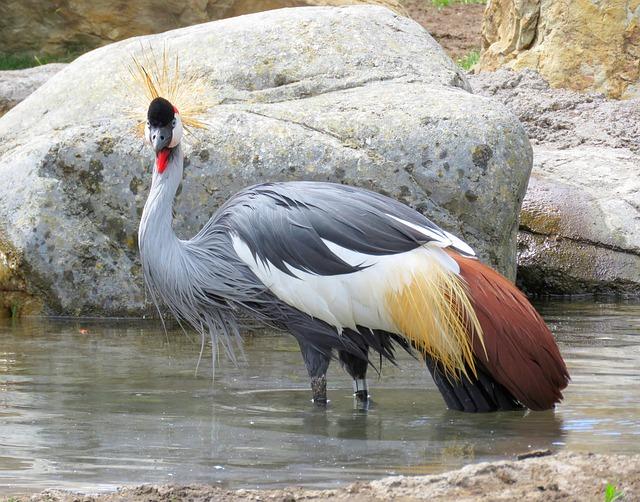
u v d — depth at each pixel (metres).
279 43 15.67
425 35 16.47
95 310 14.90
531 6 23.95
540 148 20.02
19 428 9.21
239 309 10.66
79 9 26.66
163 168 10.78
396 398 10.54
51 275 14.81
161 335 13.73
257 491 7.18
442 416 9.77
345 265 10.07
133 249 14.86
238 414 9.77
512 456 8.32
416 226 10.17
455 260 10.02
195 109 11.53
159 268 10.70
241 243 10.45
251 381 11.15
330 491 7.11
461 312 9.73
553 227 16.88
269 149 14.43
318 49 15.64
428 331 9.79
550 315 14.95
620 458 7.51
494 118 14.46
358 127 14.50
